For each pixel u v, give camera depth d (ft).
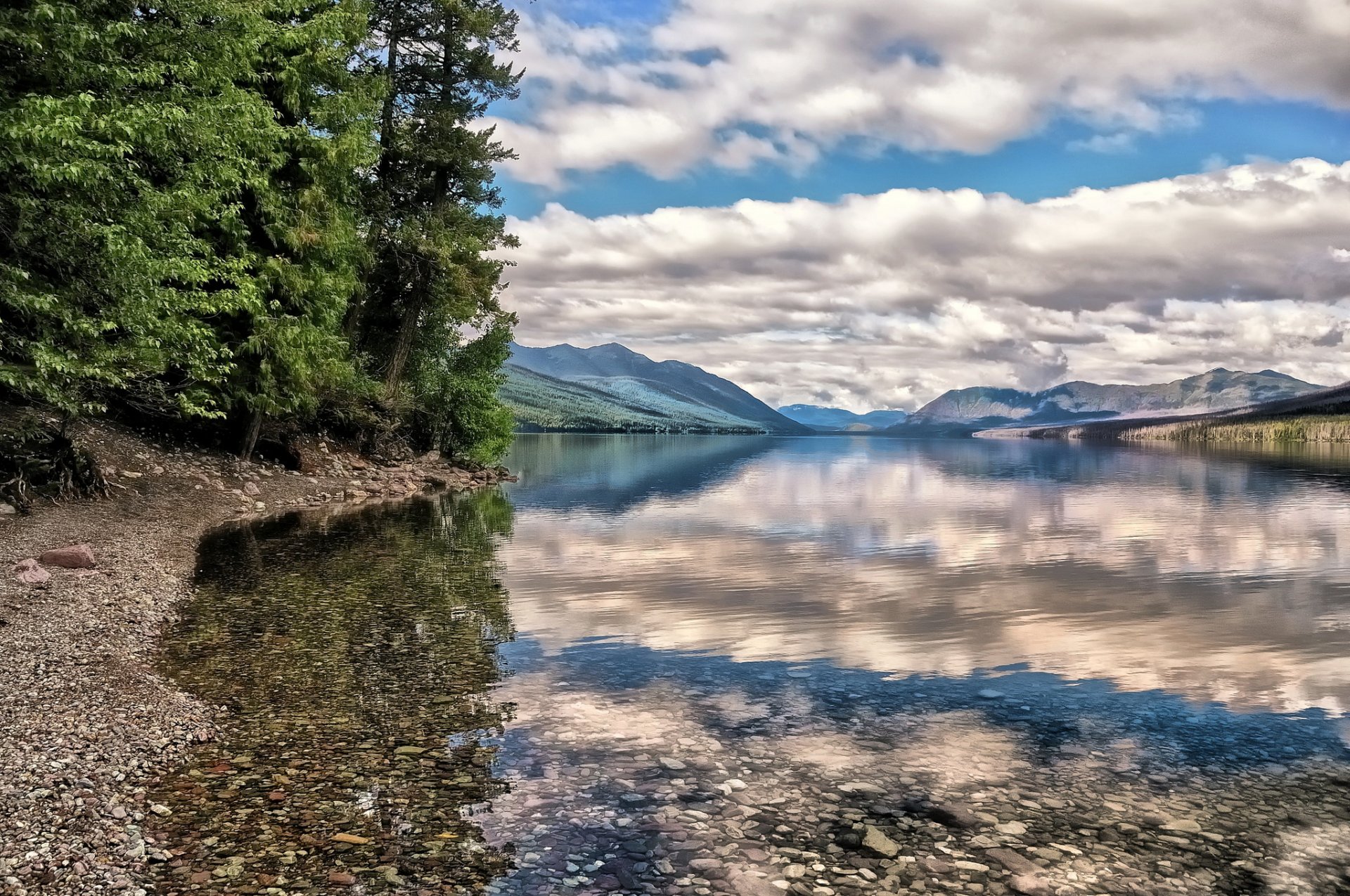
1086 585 60.39
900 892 18.89
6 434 74.13
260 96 92.73
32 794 22.90
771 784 24.99
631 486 176.45
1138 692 34.68
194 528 79.92
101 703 30.68
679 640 43.24
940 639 43.86
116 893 18.40
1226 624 47.62
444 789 24.43
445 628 45.03
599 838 21.49
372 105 114.62
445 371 183.73
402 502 120.16
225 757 26.61
